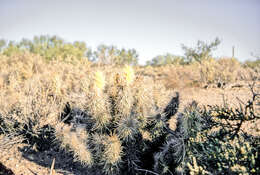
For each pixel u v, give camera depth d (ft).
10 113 15.44
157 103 13.19
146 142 11.71
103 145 10.55
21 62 29.25
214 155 7.80
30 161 12.41
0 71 26.25
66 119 15.24
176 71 25.22
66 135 11.19
